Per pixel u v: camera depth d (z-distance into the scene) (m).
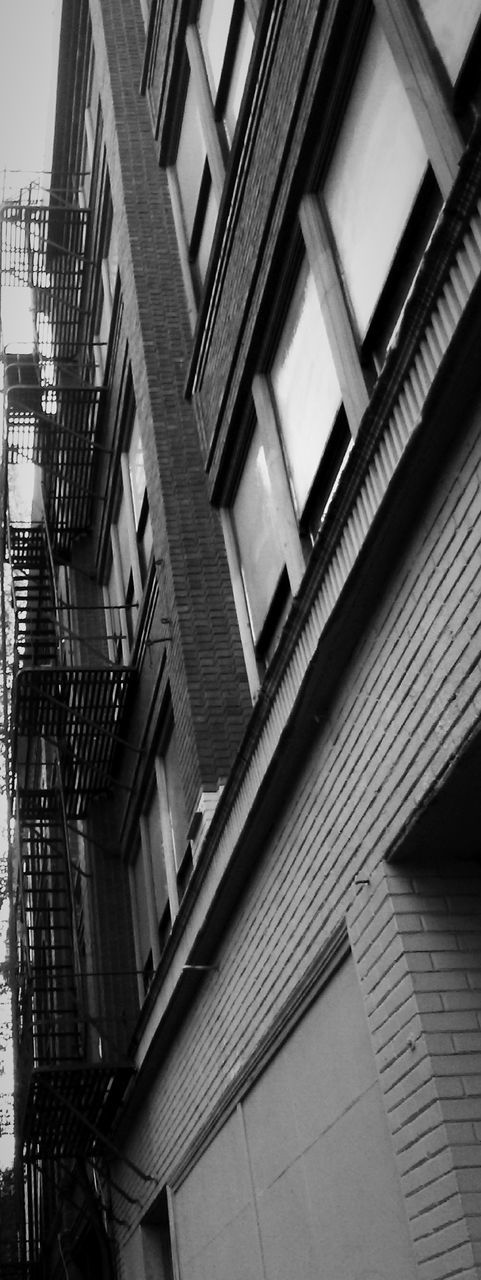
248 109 9.15
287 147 8.09
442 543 5.08
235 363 9.57
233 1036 8.71
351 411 7.02
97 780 17.27
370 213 6.89
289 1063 7.39
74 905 20.03
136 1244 13.55
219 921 8.98
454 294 4.58
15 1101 17.55
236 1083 8.50
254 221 8.99
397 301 6.52
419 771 5.32
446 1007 5.24
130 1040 14.47
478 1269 4.59
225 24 11.15
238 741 10.73
